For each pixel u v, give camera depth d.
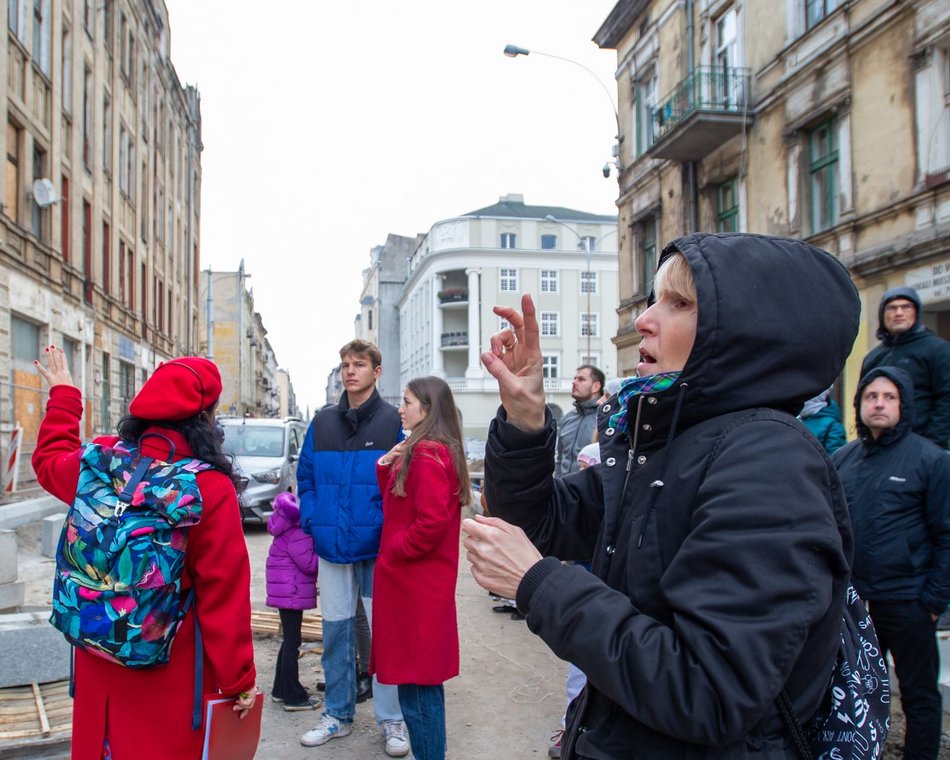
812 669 1.21
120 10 24.94
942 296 9.42
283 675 4.31
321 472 3.97
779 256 1.33
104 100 23.20
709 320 1.26
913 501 3.31
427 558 3.17
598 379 6.16
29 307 15.93
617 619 1.18
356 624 4.40
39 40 17.30
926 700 3.25
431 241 57.62
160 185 31.98
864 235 10.91
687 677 1.08
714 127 13.92
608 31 19.67
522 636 5.86
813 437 1.26
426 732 3.12
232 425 13.16
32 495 12.62
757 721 1.08
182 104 37.47
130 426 2.28
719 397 1.29
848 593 1.46
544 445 1.55
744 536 1.11
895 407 3.42
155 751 2.13
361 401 4.06
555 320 54.72
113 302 23.47
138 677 2.15
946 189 9.39
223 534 2.23
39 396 16.48
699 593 1.12
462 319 57.41
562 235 55.53
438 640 3.13
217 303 60.22
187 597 2.22
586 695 1.41
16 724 3.48
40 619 4.03
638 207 18.55
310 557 4.33
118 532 2.08
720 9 14.73
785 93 12.73
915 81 9.95
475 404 52.81
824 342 1.30
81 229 19.95
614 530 1.44
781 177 12.89
